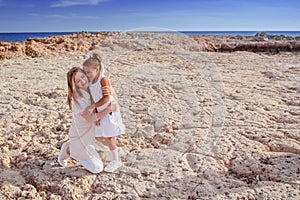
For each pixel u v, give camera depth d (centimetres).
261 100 659
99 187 329
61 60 1295
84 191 326
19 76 927
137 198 309
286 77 945
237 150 410
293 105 638
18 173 358
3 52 1382
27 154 401
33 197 315
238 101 653
